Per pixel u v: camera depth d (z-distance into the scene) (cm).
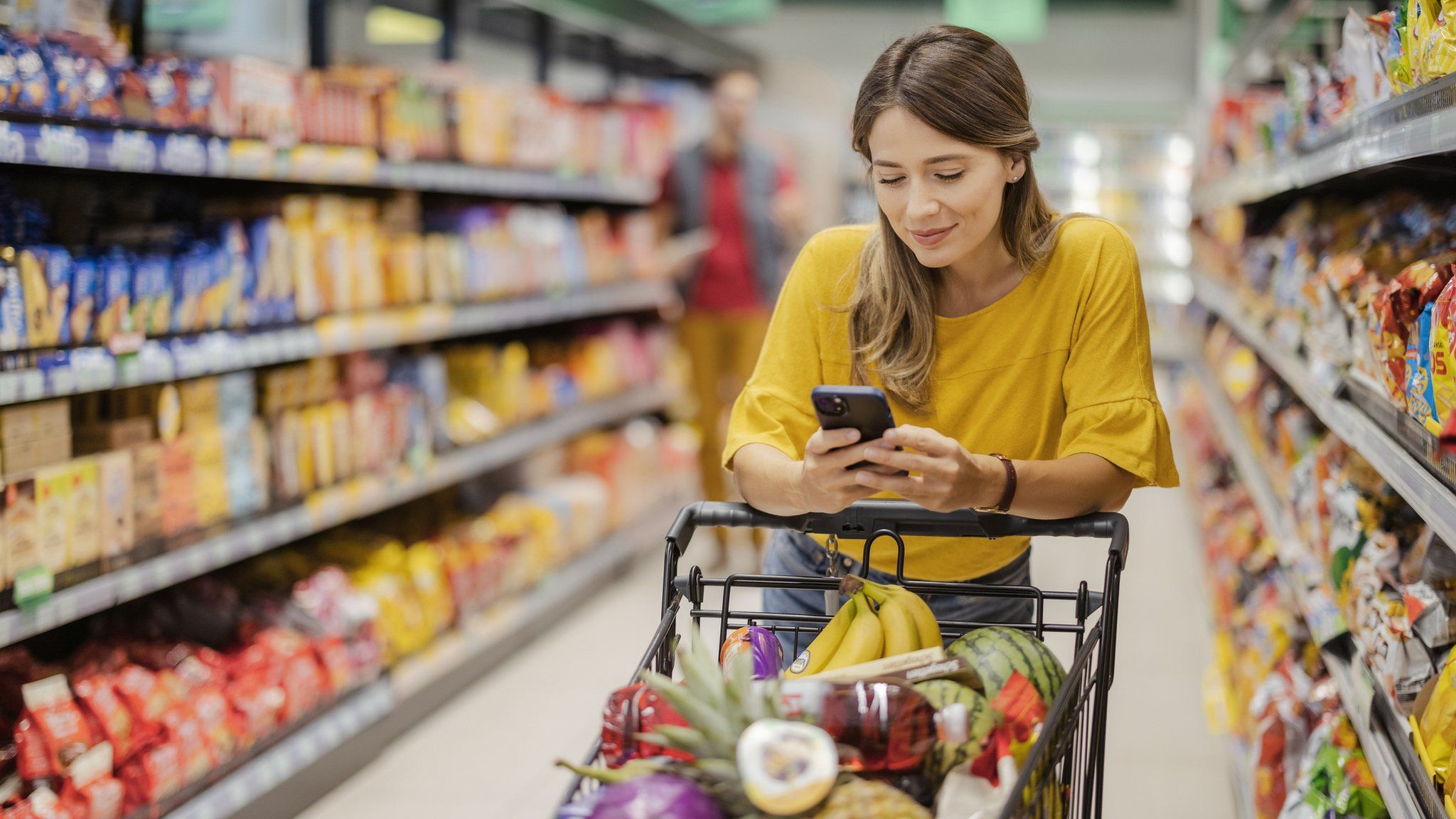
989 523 148
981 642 130
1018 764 118
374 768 326
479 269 404
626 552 515
